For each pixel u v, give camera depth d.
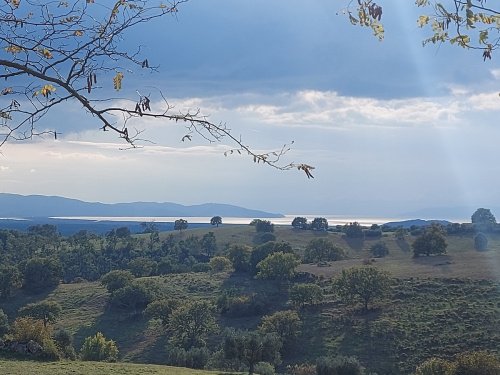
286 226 175.38
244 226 174.00
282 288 80.50
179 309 63.38
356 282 65.50
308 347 58.34
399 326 58.88
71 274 108.62
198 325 61.50
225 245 145.75
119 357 60.88
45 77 4.98
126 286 78.56
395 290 70.12
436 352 52.16
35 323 44.12
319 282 80.81
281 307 72.00
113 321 73.12
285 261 82.31
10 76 5.11
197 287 85.56
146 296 76.81
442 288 68.81
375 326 59.94
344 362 45.38
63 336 50.53
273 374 46.31
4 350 41.06
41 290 89.56
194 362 50.75
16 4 5.29
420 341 54.81
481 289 66.62
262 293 78.62
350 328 60.69
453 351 51.59
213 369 49.03
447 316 59.28
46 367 37.19
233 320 69.62
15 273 86.44
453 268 80.25
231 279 90.31
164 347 62.50
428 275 75.62
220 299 72.88
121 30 5.14
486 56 5.57
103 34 5.11
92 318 74.88
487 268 78.12
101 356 50.47
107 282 85.62
